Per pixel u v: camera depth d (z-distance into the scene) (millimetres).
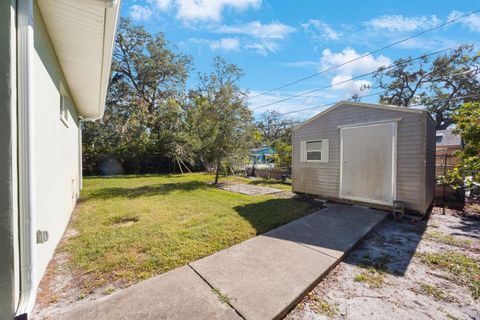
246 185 9141
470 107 4980
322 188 6121
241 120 9203
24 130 1639
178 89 16953
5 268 1520
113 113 14672
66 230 3633
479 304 1969
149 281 2148
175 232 3518
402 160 4621
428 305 1953
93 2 1946
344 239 3258
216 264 2488
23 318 1531
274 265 2479
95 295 2012
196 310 1756
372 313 1850
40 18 2246
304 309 1898
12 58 1554
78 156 6883
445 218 4578
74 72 3762
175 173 14555
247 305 1820
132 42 15617
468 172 4852
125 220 4238
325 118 6031
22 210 1631
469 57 15133
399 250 3080
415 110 4414
